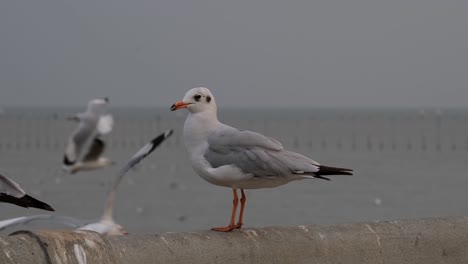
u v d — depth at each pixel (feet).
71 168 44.52
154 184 165.07
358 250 18.85
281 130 533.96
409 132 487.20
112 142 345.51
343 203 128.06
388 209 121.80
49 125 609.42
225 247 17.06
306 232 18.40
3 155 260.21
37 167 202.90
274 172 18.53
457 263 20.31
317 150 307.99
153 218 112.78
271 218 110.22
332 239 18.57
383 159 249.34
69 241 14.49
